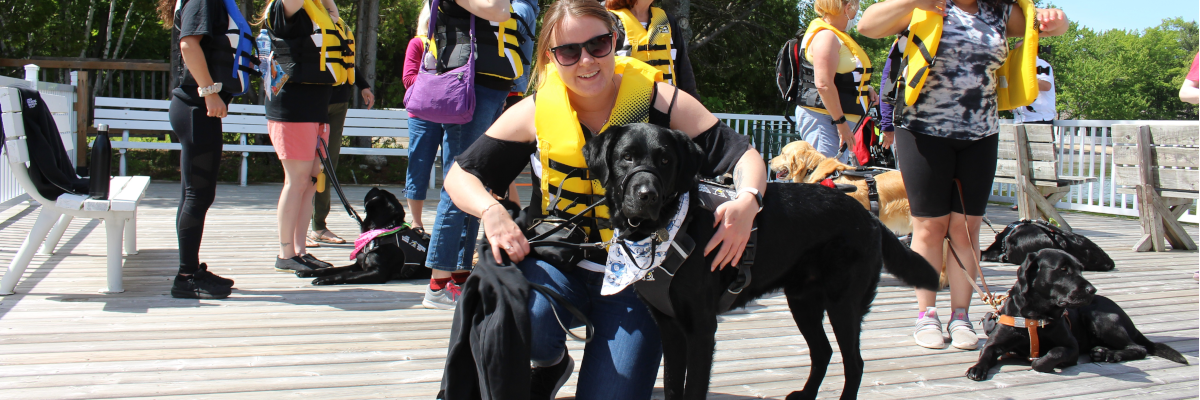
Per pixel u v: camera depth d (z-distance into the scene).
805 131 4.79
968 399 2.58
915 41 2.93
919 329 3.29
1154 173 5.79
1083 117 55.78
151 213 6.56
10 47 12.24
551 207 2.06
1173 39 55.91
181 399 2.40
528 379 1.86
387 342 3.09
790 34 15.52
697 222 1.88
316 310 3.57
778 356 3.03
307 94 4.03
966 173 3.04
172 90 3.66
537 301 1.97
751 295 2.14
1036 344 2.88
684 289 1.86
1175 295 4.21
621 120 2.08
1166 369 2.92
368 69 10.61
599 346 2.07
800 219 2.11
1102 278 4.66
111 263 3.74
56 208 3.68
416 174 4.66
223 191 8.38
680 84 3.86
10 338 2.97
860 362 2.25
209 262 4.63
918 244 3.16
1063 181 6.24
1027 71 2.91
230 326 3.25
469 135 3.65
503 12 3.25
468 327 1.92
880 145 4.79
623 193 1.77
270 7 3.86
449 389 1.95
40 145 3.60
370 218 4.51
